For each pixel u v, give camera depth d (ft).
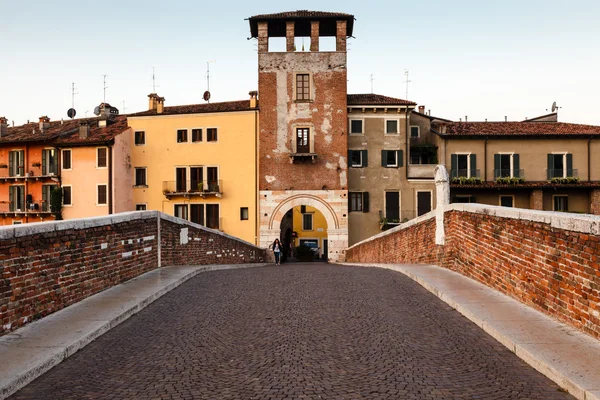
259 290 41.78
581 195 136.67
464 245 46.42
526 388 19.80
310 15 131.44
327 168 132.46
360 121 136.46
